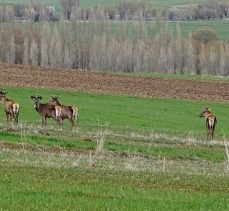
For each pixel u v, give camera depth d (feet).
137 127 313.94
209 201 126.82
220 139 303.27
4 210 106.52
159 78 548.72
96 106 371.35
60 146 230.89
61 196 122.11
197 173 178.70
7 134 246.88
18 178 141.69
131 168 176.45
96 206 114.83
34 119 319.68
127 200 122.52
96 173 161.48
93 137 263.49
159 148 248.73
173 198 128.57
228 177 172.65
